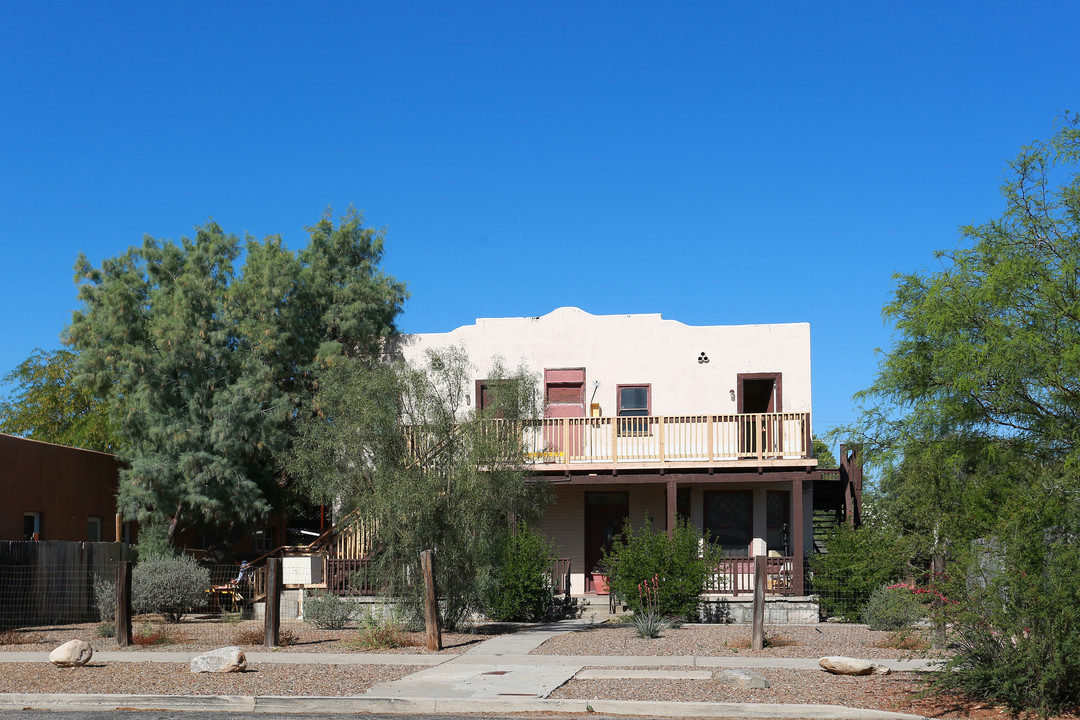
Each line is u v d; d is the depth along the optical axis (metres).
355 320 27.22
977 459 12.81
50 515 25.38
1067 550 10.75
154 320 26.38
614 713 11.56
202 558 28.28
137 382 25.97
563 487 26.16
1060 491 11.20
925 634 12.56
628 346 26.19
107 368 26.34
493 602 20.98
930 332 12.70
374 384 18.50
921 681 11.95
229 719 11.38
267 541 35.34
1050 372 11.63
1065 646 10.55
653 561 21.61
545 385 26.36
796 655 15.85
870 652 16.12
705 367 25.80
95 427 39.97
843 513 28.97
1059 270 12.24
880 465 13.39
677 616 21.31
